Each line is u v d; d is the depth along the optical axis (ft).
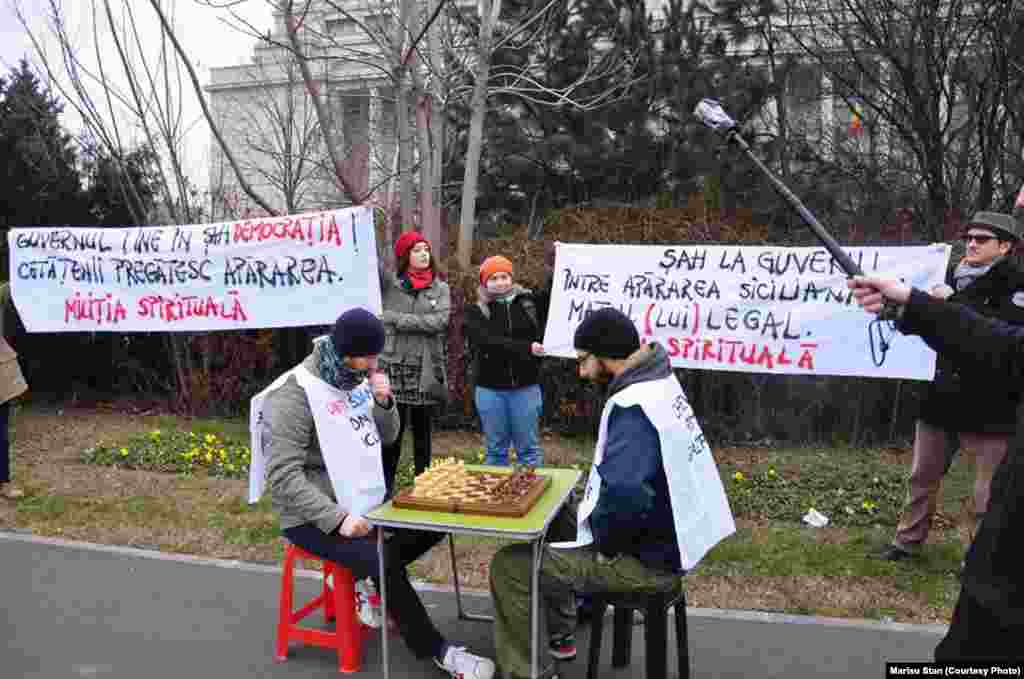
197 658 12.65
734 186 32.22
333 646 12.38
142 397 32.40
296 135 48.80
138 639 13.29
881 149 35.94
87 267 25.80
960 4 29.63
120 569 16.37
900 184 32.30
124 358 31.83
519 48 30.68
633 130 34.81
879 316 7.50
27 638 13.25
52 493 20.98
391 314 17.69
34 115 32.63
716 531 10.65
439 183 28.09
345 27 44.62
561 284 21.68
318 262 23.52
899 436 25.54
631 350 10.91
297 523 12.12
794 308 20.22
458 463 13.98
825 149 36.91
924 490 15.64
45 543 17.74
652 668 10.32
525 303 18.79
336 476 12.01
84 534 18.26
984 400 13.97
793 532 17.85
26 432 27.58
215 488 21.44
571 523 13.26
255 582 15.78
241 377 29.73
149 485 21.70
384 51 25.29
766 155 34.19
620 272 21.35
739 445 25.72
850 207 32.30
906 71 29.78
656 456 10.15
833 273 19.93
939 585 14.97
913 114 30.73
